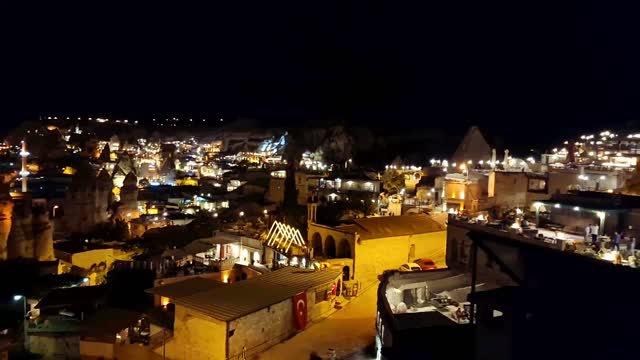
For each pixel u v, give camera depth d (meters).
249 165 135.25
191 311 31.31
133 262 51.03
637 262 23.20
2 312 41.88
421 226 47.06
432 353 20.48
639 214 28.89
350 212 63.06
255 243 50.78
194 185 114.75
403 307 28.12
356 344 31.62
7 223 58.94
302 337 32.97
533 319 15.81
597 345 14.09
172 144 169.25
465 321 25.95
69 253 59.91
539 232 30.52
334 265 42.12
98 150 143.25
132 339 35.12
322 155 128.50
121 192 88.62
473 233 19.83
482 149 77.44
